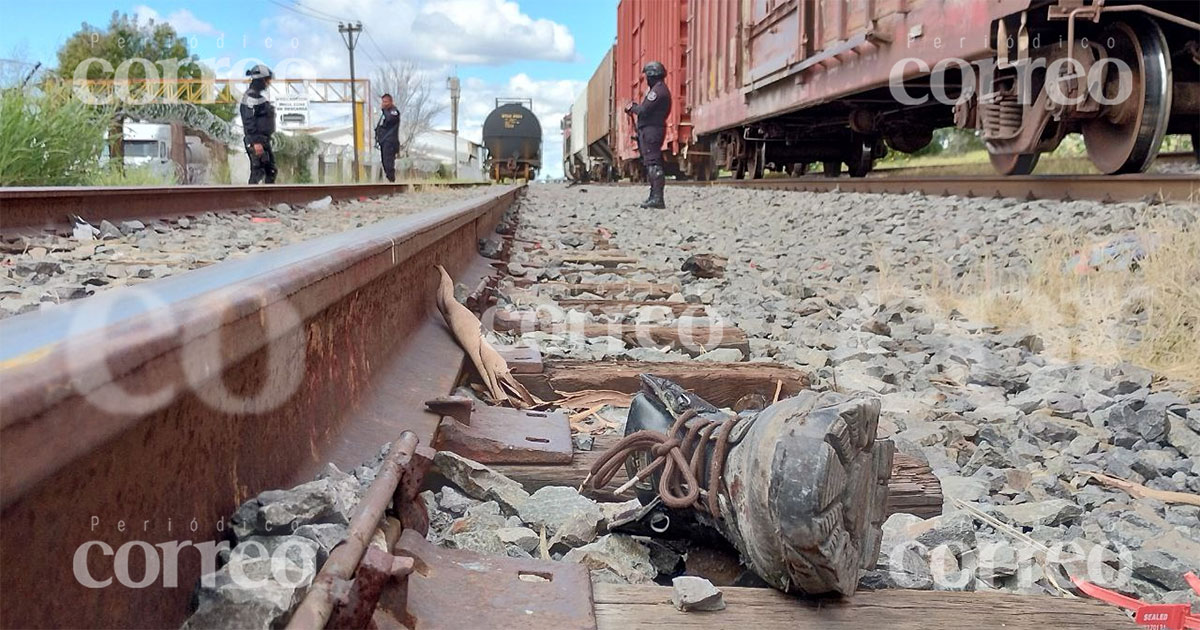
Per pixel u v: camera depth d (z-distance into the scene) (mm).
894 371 4066
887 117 14070
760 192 14992
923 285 6133
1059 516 2492
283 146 33000
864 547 1767
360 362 2396
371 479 1834
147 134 24203
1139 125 7887
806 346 4629
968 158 31547
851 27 11094
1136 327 4578
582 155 43531
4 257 5086
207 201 8945
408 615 1357
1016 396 3822
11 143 9891
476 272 5672
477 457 2508
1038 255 6324
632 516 2109
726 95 16984
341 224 8625
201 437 1367
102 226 6469
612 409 3350
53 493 980
